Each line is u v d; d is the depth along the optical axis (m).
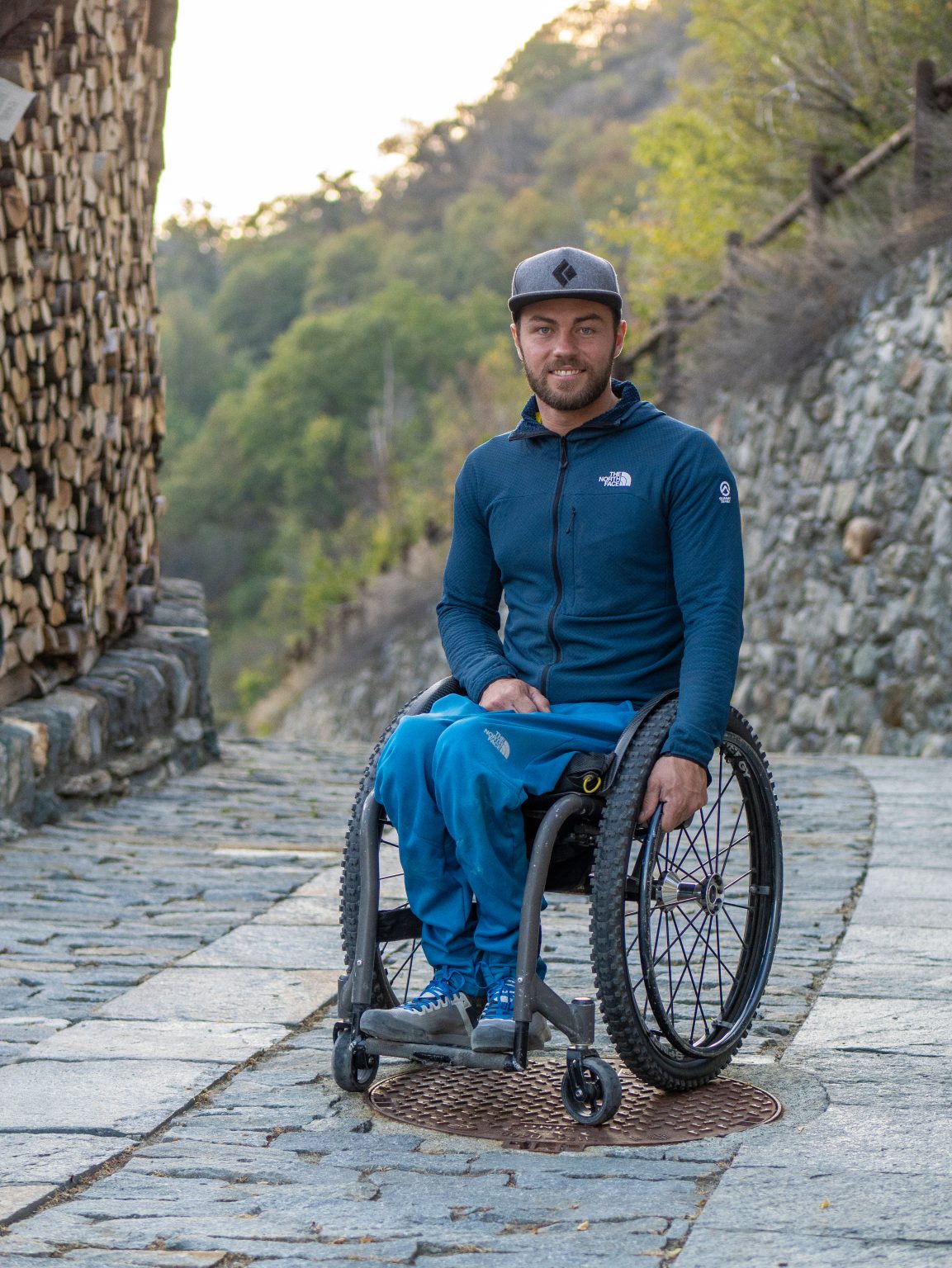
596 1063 2.74
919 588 9.37
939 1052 3.14
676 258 15.98
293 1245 2.21
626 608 3.02
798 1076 3.02
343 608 24.67
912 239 10.07
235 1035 3.32
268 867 5.38
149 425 8.48
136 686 7.25
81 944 4.21
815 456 11.07
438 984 2.87
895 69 12.34
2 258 5.87
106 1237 2.24
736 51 14.50
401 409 64.56
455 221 93.56
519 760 2.79
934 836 5.74
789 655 11.06
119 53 7.47
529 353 3.00
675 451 2.97
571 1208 2.35
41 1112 2.80
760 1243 2.17
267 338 99.88
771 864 3.24
